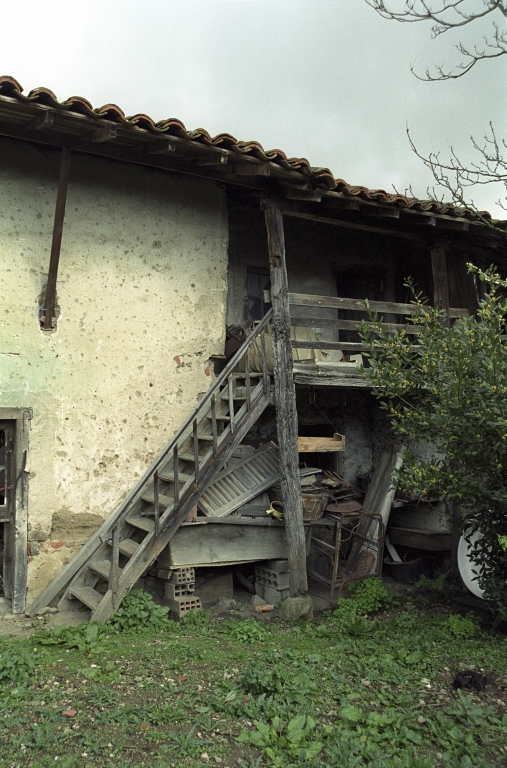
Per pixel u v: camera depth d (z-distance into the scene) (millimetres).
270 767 3588
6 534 6527
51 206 6832
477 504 6117
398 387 6246
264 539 7445
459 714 4379
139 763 3527
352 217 7969
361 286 10180
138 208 7387
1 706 4020
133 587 6930
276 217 7348
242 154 6477
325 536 8992
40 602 6434
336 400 9617
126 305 7227
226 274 7953
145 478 6703
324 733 3990
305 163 6746
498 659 5617
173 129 6066
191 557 6918
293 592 6941
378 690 4777
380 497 8633
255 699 4371
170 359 7484
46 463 6660
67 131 6031
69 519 6773
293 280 9406
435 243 8672
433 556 8844
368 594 7434
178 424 7496
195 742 3756
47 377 6711
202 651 5324
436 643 6062
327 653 5562
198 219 7797
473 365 5598
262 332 7344
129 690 4406
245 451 8359
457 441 5812
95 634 5441
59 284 6836
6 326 6512
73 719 3928
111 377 7090
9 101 5375
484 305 5930
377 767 3602
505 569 6703
